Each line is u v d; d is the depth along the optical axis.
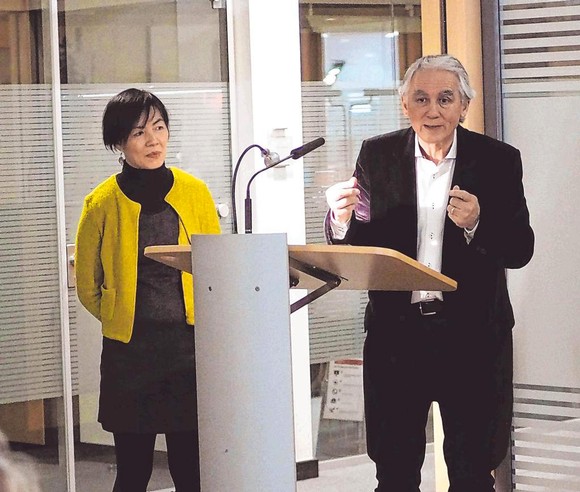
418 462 3.28
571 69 3.39
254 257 2.21
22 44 4.58
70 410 4.67
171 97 4.89
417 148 3.26
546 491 3.51
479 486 3.21
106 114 3.93
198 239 2.27
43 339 4.63
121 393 3.95
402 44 5.14
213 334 2.26
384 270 2.30
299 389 5.00
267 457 2.24
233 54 4.96
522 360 3.53
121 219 3.89
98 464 4.72
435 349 3.21
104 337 3.97
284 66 4.93
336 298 5.11
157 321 3.92
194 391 3.96
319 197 5.07
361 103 5.12
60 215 4.63
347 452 5.12
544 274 3.48
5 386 4.58
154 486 4.88
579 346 3.41
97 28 4.72
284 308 2.21
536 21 3.44
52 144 4.62
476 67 3.49
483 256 3.20
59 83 4.62
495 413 3.21
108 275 3.91
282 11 4.92
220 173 5.00
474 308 3.20
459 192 2.85
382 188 3.29
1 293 4.57
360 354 5.14
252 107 4.91
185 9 4.89
